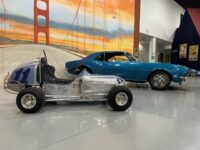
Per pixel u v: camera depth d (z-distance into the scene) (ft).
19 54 22.74
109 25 34.47
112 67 20.77
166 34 57.98
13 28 22.08
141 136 7.91
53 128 8.81
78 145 7.07
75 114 11.09
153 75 20.26
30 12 23.59
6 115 10.82
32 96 11.21
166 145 7.10
